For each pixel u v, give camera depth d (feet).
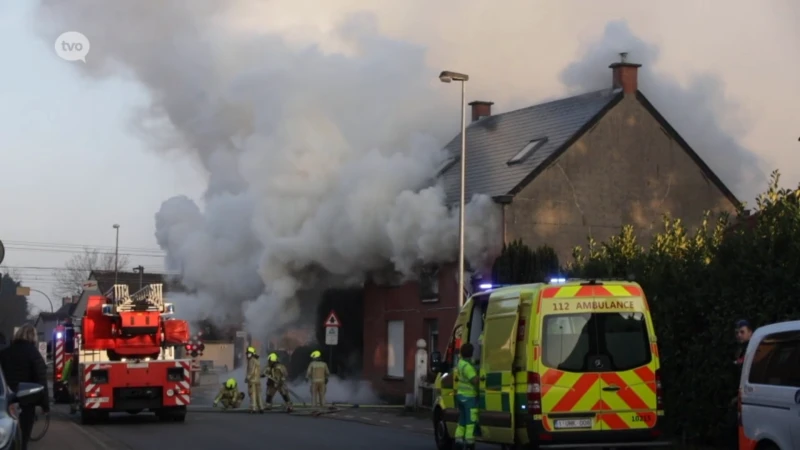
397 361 104.73
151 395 72.90
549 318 41.47
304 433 62.80
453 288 93.91
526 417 41.16
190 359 74.90
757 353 34.19
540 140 100.07
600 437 41.09
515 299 43.45
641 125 98.68
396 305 104.63
